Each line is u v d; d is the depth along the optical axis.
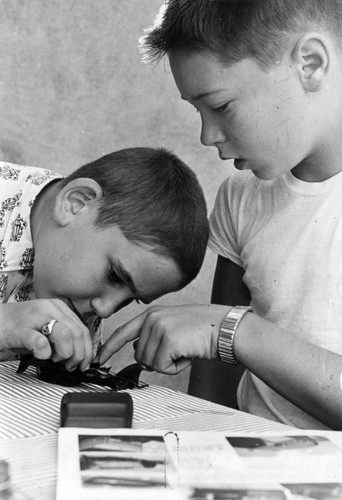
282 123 0.93
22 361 0.85
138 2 1.59
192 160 1.68
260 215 1.11
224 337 0.88
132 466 0.51
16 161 1.54
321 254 1.02
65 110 1.57
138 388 0.82
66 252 0.98
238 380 1.14
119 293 0.98
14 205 1.08
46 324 0.83
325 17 0.93
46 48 1.54
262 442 0.58
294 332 1.03
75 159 1.59
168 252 0.95
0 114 1.52
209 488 0.48
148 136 1.65
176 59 0.93
